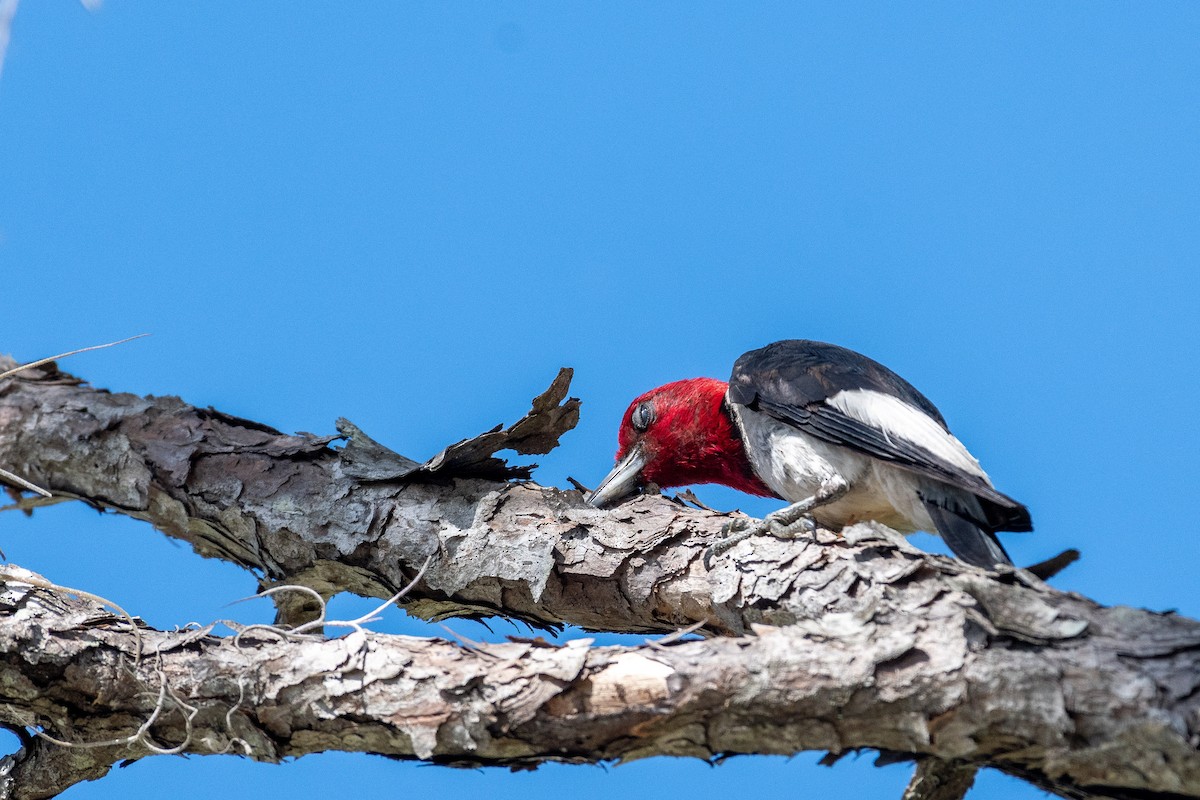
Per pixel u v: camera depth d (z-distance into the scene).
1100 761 7.61
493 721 8.24
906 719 7.83
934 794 9.06
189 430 11.68
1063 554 8.70
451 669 8.43
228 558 11.63
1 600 9.12
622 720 8.10
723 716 8.03
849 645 7.99
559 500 10.86
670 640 8.32
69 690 8.97
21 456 11.68
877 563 9.39
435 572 10.65
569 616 10.59
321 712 8.61
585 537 10.48
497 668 8.35
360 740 8.65
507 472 11.34
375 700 8.49
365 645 8.68
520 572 10.32
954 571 8.70
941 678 7.78
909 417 11.93
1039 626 7.80
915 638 7.98
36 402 11.91
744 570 9.85
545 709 8.17
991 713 7.71
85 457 11.59
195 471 11.37
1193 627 7.84
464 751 8.41
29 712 9.08
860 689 7.83
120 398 12.02
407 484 11.15
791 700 7.89
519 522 10.62
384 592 11.06
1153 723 7.44
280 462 11.41
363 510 10.97
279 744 8.79
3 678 8.92
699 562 10.16
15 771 9.62
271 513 11.07
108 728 9.08
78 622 9.11
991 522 12.11
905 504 11.88
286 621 11.48
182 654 8.98
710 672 8.02
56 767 9.45
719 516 10.57
